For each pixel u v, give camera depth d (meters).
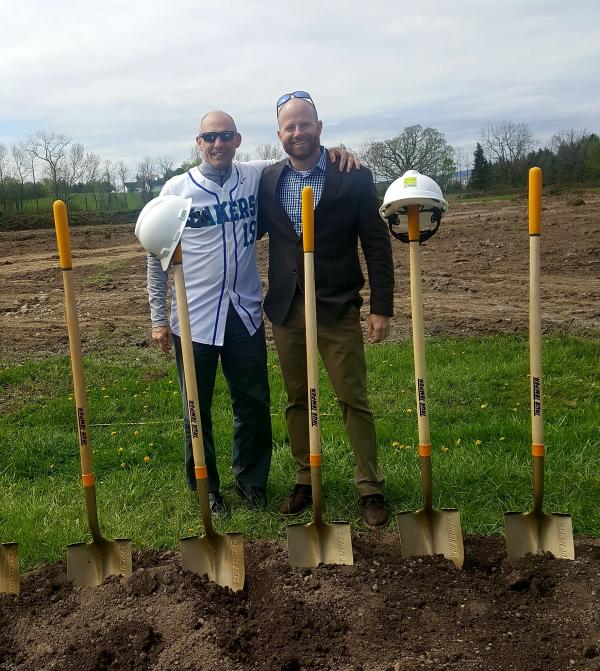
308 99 4.05
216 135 4.00
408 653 2.93
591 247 15.67
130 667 2.94
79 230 31.08
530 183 3.37
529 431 5.38
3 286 15.08
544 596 3.28
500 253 16.02
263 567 3.62
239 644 3.02
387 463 5.03
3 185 49.22
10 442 5.87
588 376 7.05
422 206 3.64
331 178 4.04
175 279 3.51
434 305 11.11
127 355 8.94
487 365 7.45
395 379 7.22
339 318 4.13
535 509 3.61
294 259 4.13
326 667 2.88
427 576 3.46
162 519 4.41
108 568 3.62
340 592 3.34
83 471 3.56
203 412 4.29
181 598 3.33
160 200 3.57
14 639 3.20
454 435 5.46
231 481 4.92
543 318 9.79
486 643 2.96
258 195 4.26
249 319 4.25
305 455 4.41
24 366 8.30
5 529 4.30
